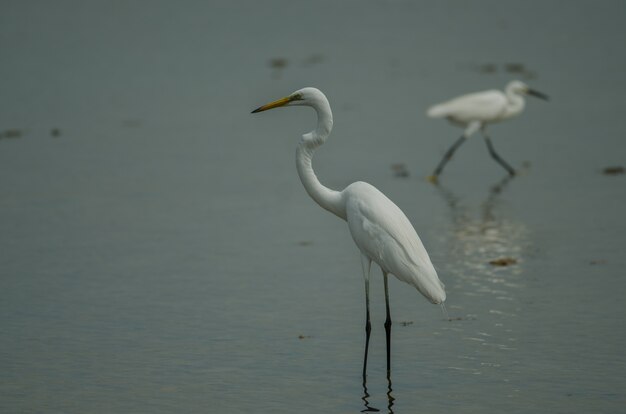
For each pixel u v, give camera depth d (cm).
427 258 993
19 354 1024
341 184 1917
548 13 4169
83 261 1395
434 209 1730
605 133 2331
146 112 2675
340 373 970
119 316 1151
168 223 1628
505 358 998
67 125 2509
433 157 2194
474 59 3353
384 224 989
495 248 1445
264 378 959
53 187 1891
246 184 1928
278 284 1284
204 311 1170
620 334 1052
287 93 2873
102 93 2922
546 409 868
